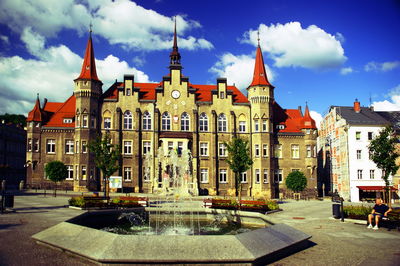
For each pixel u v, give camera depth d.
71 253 14.49
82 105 59.72
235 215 29.45
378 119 66.00
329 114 73.12
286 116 70.94
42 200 39.50
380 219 23.92
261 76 66.19
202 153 63.62
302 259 14.97
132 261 12.73
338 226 24.34
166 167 61.38
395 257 15.17
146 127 62.56
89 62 62.19
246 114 65.62
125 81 62.75
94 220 26.17
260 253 13.64
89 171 58.28
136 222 28.11
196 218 31.47
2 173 85.62
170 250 13.09
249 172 64.00
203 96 66.44
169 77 64.00
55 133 61.53
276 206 34.72
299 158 66.50
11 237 17.92
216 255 13.05
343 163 64.62
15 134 93.94
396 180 61.66
